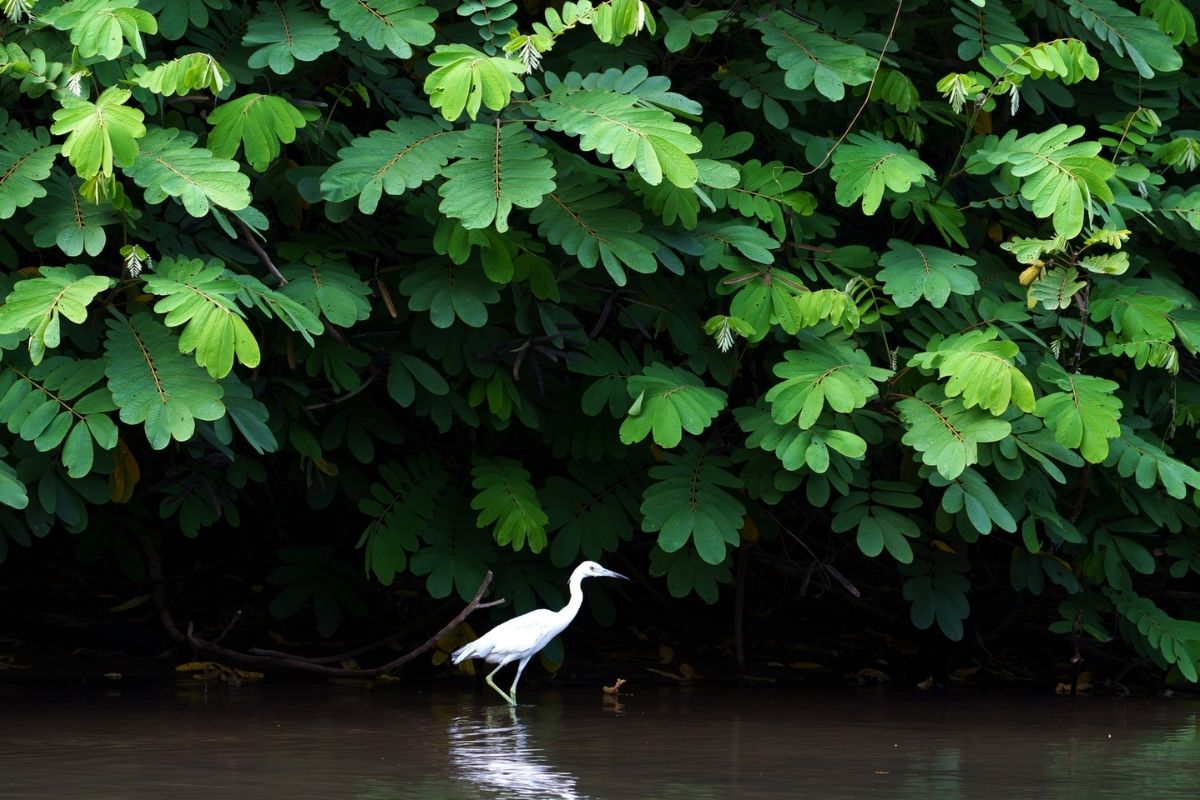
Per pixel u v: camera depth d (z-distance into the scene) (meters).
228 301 10.52
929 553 14.38
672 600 18.64
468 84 10.98
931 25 15.52
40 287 10.47
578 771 8.91
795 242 13.80
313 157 13.22
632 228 12.20
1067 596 15.67
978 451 12.99
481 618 15.62
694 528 12.72
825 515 15.92
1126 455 13.33
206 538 18.14
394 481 13.82
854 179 12.94
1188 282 16.73
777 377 13.18
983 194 15.28
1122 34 14.40
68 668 14.45
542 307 13.30
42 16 11.47
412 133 11.93
